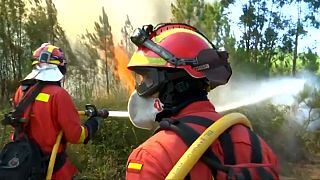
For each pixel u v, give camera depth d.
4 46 14.59
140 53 1.78
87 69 14.62
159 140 1.60
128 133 6.62
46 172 3.61
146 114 1.80
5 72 14.53
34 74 3.70
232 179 1.50
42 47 3.81
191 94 1.73
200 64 1.71
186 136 1.58
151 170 1.55
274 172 1.58
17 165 3.51
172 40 1.73
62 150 3.76
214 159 1.56
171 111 1.72
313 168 8.12
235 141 1.62
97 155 6.38
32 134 3.65
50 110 3.63
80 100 7.88
